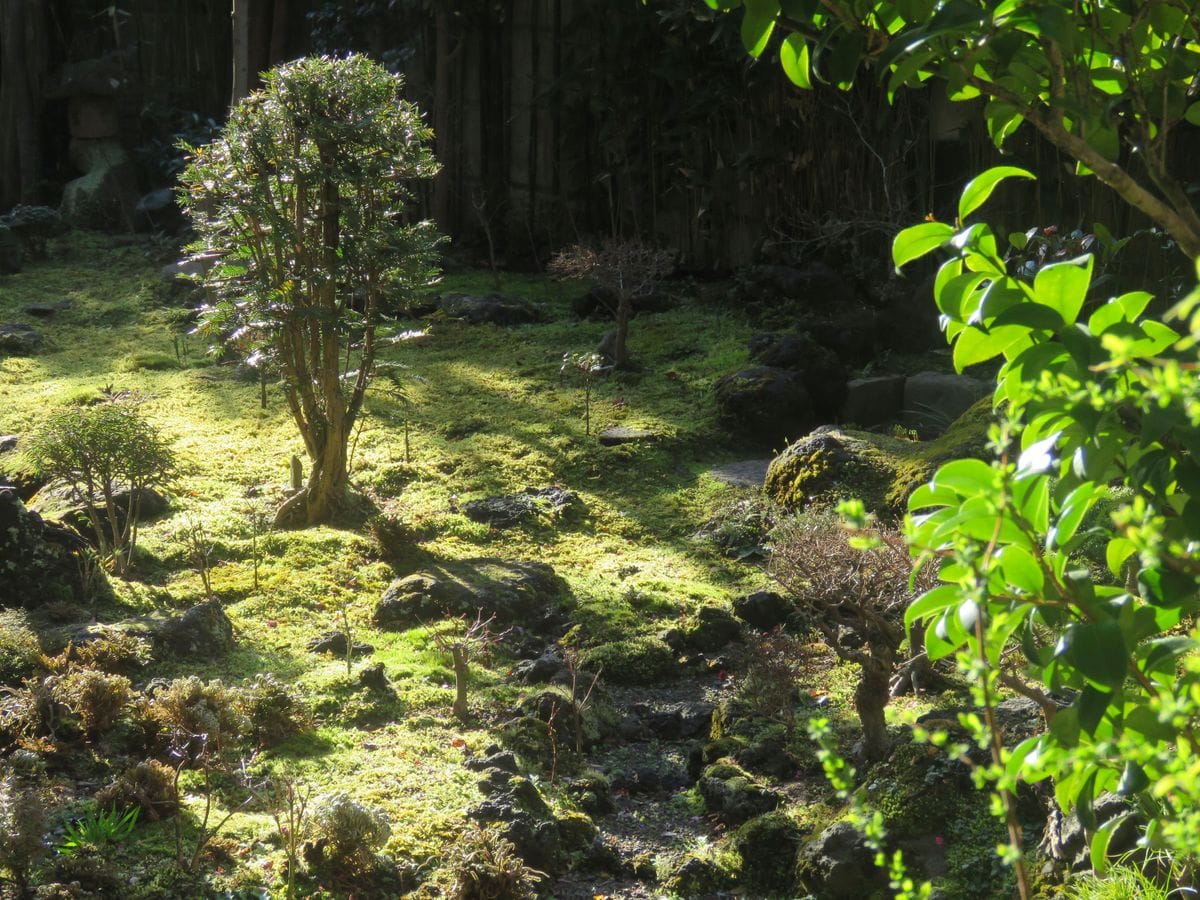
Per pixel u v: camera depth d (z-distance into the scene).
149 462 6.46
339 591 6.34
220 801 4.38
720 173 12.16
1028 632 1.99
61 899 3.57
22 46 14.91
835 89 11.06
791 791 4.67
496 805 4.36
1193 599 1.90
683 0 11.10
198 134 15.26
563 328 10.84
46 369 10.09
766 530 7.04
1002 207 10.27
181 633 5.51
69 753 4.52
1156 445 1.87
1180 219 2.02
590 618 6.18
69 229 14.48
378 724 5.05
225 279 7.16
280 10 14.30
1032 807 4.12
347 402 7.48
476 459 8.09
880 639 4.97
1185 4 2.11
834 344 9.62
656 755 5.17
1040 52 2.11
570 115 13.26
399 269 7.05
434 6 13.55
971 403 8.65
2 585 5.76
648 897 4.18
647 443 8.26
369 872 3.96
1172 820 2.02
